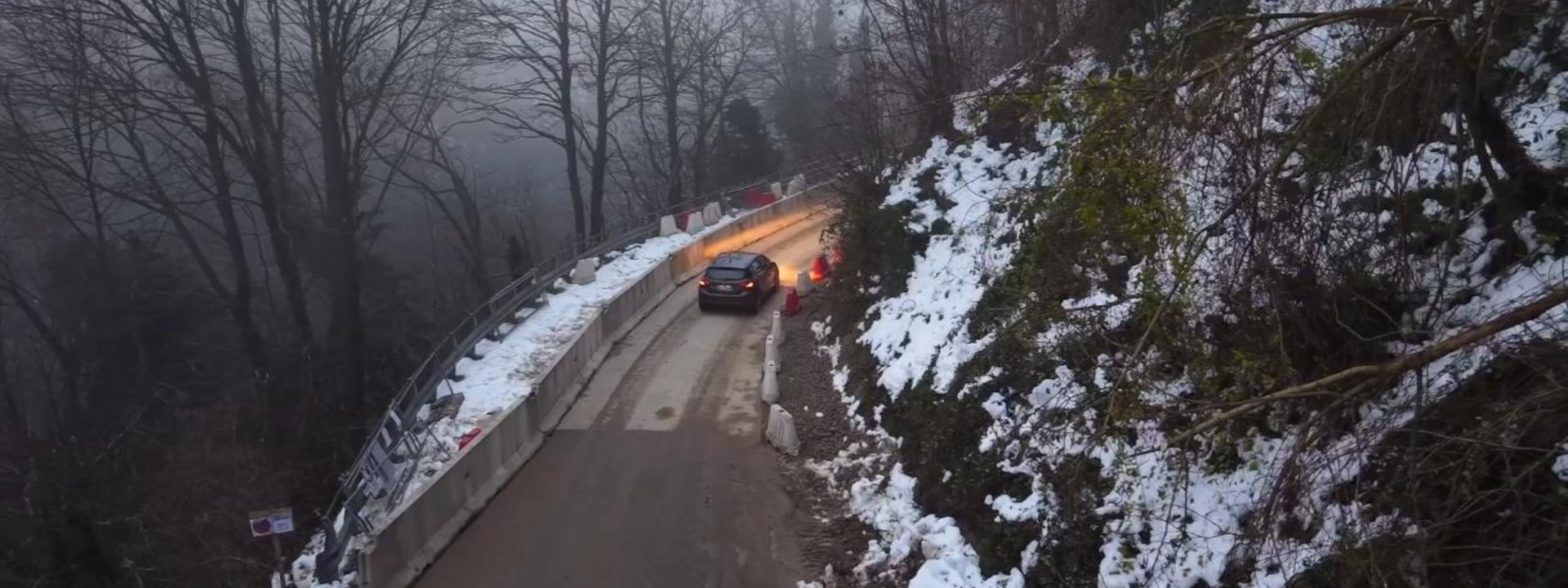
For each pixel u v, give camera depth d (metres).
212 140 24.67
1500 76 7.18
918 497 11.69
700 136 45.28
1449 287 6.68
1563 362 4.64
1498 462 4.99
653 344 21.02
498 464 13.73
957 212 18.03
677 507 12.77
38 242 31.97
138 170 30.33
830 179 29.61
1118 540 7.89
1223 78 5.57
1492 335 4.75
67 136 24.55
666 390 17.84
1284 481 5.36
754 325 22.36
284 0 26.84
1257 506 5.86
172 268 28.11
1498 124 6.20
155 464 18.66
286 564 15.02
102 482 17.66
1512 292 6.19
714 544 11.70
